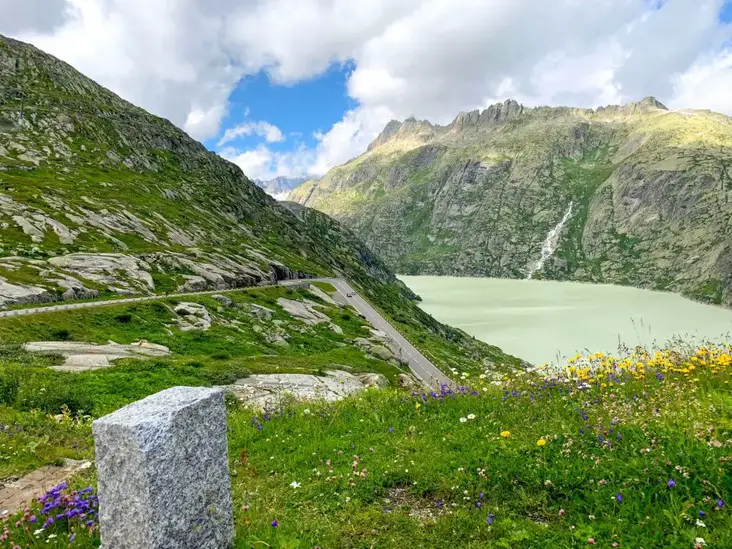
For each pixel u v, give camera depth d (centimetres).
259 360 5262
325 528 673
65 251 9806
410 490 779
